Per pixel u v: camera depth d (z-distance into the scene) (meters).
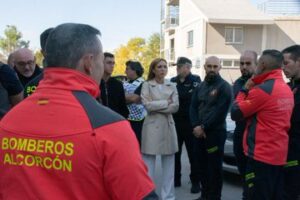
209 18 27.09
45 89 1.51
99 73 1.57
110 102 4.40
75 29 1.50
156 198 1.47
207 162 5.18
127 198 1.39
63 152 1.40
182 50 32.91
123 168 1.39
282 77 3.60
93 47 1.52
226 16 27.50
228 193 5.79
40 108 1.49
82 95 1.48
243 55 4.96
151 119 5.11
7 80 3.37
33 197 1.41
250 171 3.59
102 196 1.42
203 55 27.75
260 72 3.60
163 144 5.11
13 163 1.48
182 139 6.05
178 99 5.47
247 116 3.61
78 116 1.43
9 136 1.50
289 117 3.53
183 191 5.91
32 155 1.44
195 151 5.27
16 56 4.15
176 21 36.53
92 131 1.40
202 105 5.09
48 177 1.42
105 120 1.43
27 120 1.49
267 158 3.46
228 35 27.98
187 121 5.95
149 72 5.22
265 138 3.47
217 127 4.96
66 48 1.48
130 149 1.42
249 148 3.60
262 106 3.46
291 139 3.67
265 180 3.49
